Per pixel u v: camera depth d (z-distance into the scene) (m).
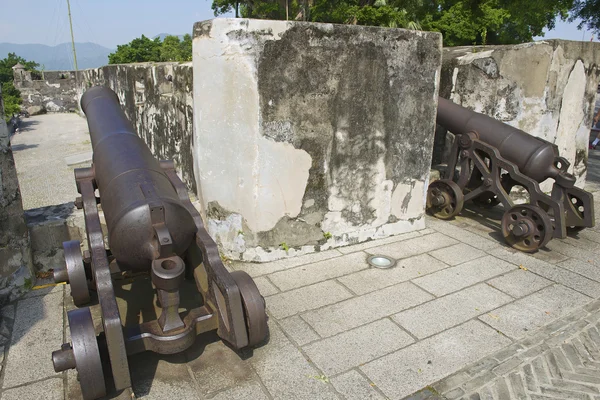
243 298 2.29
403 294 3.14
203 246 2.41
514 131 4.34
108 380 2.17
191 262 2.63
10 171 2.86
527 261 3.75
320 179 3.64
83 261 2.81
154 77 5.61
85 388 1.96
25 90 13.22
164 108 5.30
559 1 10.24
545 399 2.19
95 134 3.13
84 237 3.36
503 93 4.84
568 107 5.30
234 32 3.08
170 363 2.37
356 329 2.71
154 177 2.50
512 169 4.20
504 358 2.47
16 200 2.91
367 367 2.38
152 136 6.07
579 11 9.86
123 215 2.17
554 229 3.96
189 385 2.21
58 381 2.22
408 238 4.19
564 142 5.44
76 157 6.76
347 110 3.59
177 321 2.20
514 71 4.80
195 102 3.36
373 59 3.59
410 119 3.96
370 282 3.30
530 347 2.58
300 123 3.42
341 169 3.71
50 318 2.75
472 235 4.31
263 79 3.19
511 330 2.74
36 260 3.23
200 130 3.37
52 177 5.76
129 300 2.91
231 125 3.28
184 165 4.70
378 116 3.76
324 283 3.27
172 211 2.25
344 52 3.44
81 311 2.08
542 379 2.33
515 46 4.79
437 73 4.00
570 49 5.03
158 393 2.16
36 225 3.20
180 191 2.93
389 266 3.57
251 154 3.33
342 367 2.37
